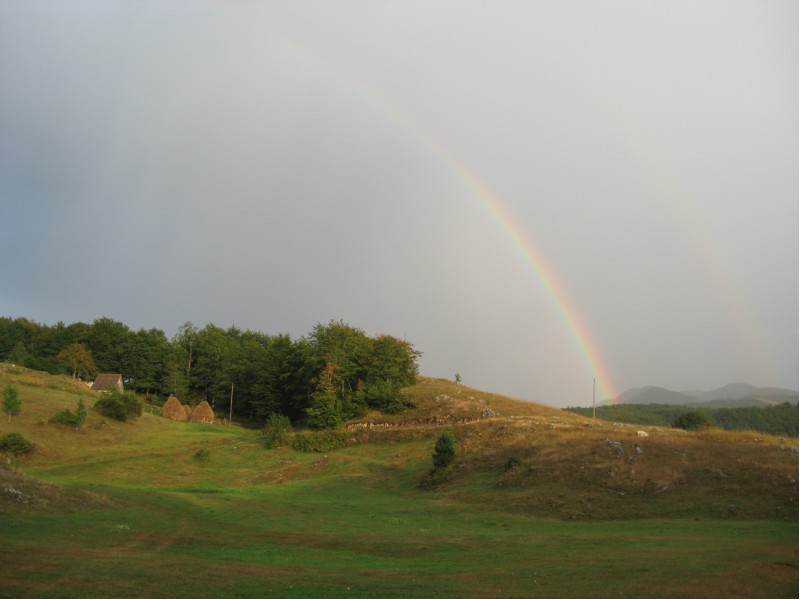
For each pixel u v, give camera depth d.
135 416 85.62
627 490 40.22
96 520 32.84
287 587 20.50
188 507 40.28
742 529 30.70
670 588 19.17
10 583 19.50
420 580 21.75
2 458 44.56
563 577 21.52
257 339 156.62
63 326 149.88
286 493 51.75
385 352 85.44
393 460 61.62
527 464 47.88
